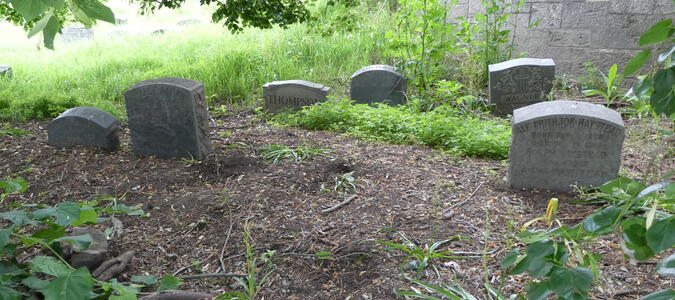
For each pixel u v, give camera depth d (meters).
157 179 5.29
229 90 9.71
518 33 10.76
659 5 8.95
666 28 1.26
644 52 1.32
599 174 4.67
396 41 8.84
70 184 5.24
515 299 3.02
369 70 8.57
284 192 4.80
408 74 9.01
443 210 4.41
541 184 4.85
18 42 15.81
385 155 5.89
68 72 10.77
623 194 1.41
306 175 5.18
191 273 3.66
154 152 5.96
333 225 4.18
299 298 3.29
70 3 1.64
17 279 2.56
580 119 4.57
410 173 5.26
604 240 3.76
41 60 12.26
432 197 4.68
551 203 2.06
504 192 4.81
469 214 4.33
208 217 4.40
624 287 3.20
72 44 14.91
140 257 3.85
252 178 5.14
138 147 6.01
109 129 6.17
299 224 4.21
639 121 6.88
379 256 3.68
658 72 1.29
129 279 3.55
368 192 4.80
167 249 3.97
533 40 10.57
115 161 5.85
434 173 5.29
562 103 4.86
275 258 3.75
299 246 3.89
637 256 1.39
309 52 11.80
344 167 5.36
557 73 10.38
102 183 5.25
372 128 6.94
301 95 8.37
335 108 7.57
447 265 3.55
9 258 2.72
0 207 4.79
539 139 4.71
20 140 6.72
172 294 3.11
